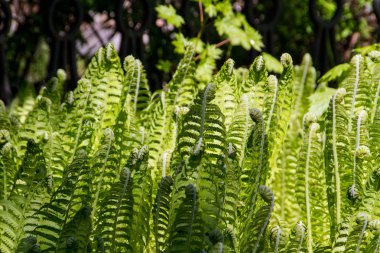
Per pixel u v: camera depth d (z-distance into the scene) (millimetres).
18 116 3791
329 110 2855
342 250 2645
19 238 2551
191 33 5930
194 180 2498
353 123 2875
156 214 2533
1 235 2568
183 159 2607
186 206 2422
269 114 2814
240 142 2693
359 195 2672
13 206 2551
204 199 2473
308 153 2896
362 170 2764
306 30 12727
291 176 3102
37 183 2590
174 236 2445
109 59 2988
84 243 2471
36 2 10742
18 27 10711
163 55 9492
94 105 2965
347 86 3066
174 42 5293
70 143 2889
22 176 2594
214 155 2562
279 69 5305
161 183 2529
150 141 3020
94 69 3010
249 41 5480
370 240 2627
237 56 9484
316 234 2885
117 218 2582
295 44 12883
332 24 6457
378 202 2664
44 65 10789
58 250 2467
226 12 5445
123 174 2543
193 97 3156
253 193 2602
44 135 2822
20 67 10719
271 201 2465
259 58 2869
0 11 6477
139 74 3115
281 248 2547
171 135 2984
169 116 3066
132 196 2559
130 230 2572
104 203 2547
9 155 2729
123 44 5816
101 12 11086
